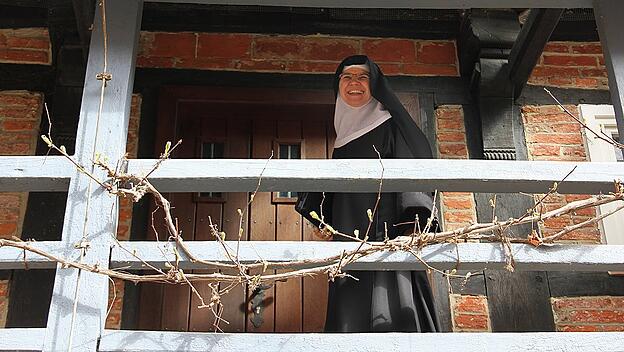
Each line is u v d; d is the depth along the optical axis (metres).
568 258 2.66
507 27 4.57
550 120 4.64
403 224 3.17
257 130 4.63
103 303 2.52
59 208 4.21
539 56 4.38
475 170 2.78
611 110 4.67
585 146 4.57
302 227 4.36
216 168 2.74
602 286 4.16
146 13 4.74
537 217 2.69
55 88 4.43
